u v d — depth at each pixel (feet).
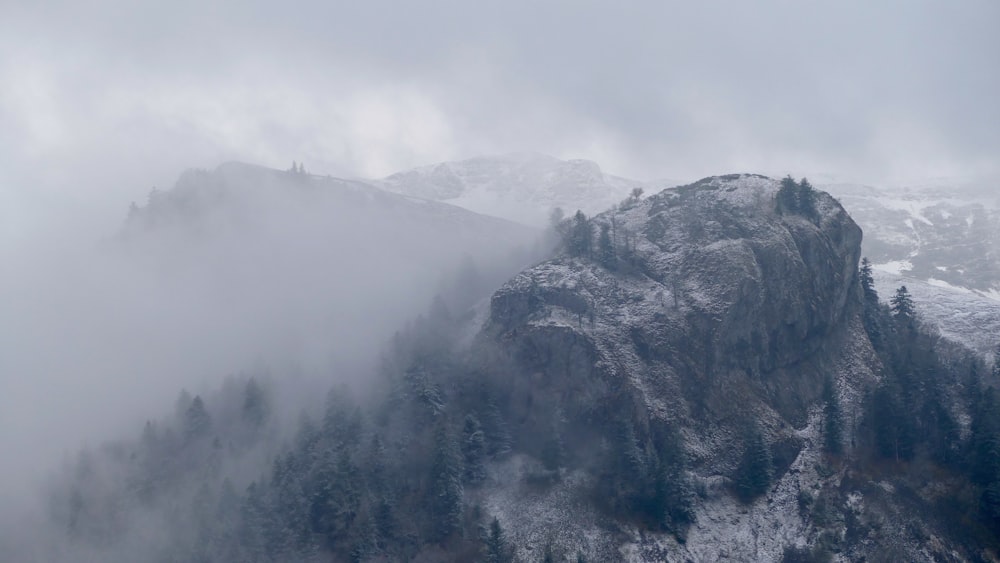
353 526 459.73
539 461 511.81
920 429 524.93
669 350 542.16
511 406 538.88
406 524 468.34
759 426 517.55
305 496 477.77
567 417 522.47
